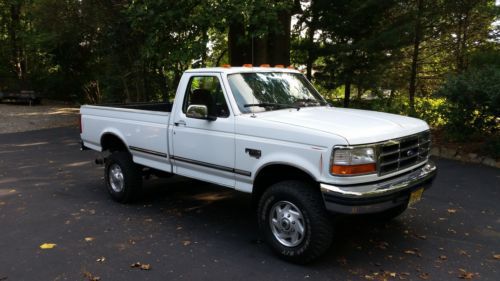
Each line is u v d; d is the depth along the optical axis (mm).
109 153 7062
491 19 12312
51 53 24219
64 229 5332
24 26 27109
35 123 16688
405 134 4352
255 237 5047
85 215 5875
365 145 3928
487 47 12562
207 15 9922
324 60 13422
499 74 8516
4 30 27531
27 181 7820
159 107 7562
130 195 6270
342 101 14008
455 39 13555
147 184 7504
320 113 4848
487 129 9219
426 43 14086
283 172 4547
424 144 4711
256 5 9992
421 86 14914
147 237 5055
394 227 5285
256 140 4469
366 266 4250
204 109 4855
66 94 26922
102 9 13586
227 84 4922
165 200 6582
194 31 10508
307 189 4168
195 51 10258
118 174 6418
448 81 9430
